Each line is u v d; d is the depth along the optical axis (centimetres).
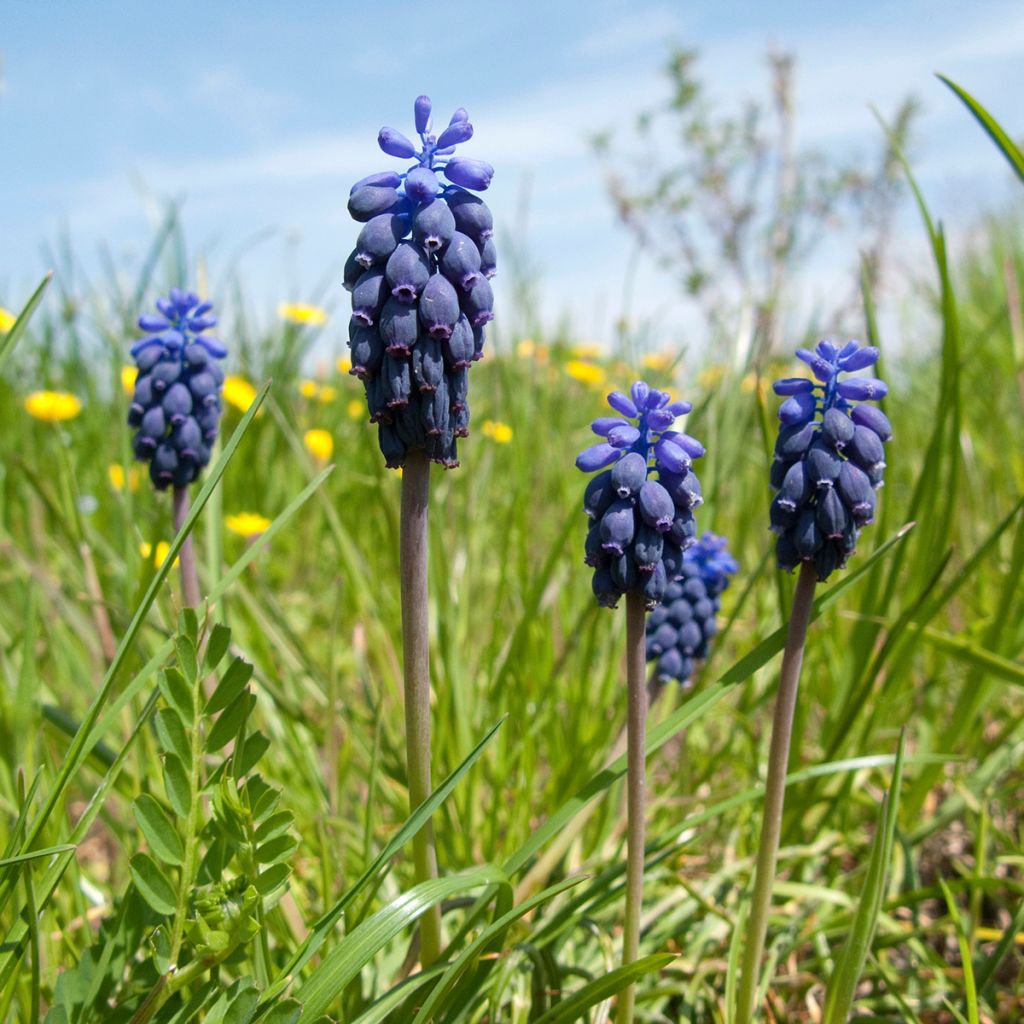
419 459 15
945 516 26
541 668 29
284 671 30
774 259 91
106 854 28
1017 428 47
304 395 50
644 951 22
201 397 21
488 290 15
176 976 15
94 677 29
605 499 15
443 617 26
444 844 24
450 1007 17
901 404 51
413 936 18
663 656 22
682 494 15
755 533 38
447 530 36
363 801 27
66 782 15
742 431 32
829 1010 18
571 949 22
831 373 16
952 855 26
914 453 46
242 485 42
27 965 18
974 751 28
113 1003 17
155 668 17
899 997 20
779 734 17
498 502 40
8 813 22
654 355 49
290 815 15
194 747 15
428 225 14
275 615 29
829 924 22
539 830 17
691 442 15
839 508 16
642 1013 20
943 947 23
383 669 29
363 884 16
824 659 30
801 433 16
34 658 21
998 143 21
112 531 39
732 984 20
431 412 14
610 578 15
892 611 33
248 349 47
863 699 22
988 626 28
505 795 27
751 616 36
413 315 14
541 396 42
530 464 41
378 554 34
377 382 14
